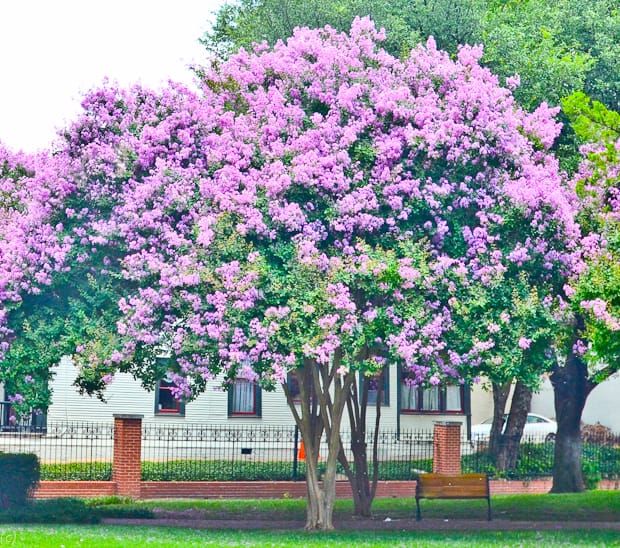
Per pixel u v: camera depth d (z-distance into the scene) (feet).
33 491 85.81
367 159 74.59
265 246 73.10
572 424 104.58
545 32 105.91
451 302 70.74
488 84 76.95
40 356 73.82
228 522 83.20
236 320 70.33
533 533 76.33
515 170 76.84
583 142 96.99
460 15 106.63
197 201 74.38
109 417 121.60
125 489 100.27
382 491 107.55
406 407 137.80
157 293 71.51
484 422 158.30
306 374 82.07
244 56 81.15
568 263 74.79
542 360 73.72
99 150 76.23
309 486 80.02
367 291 71.56
